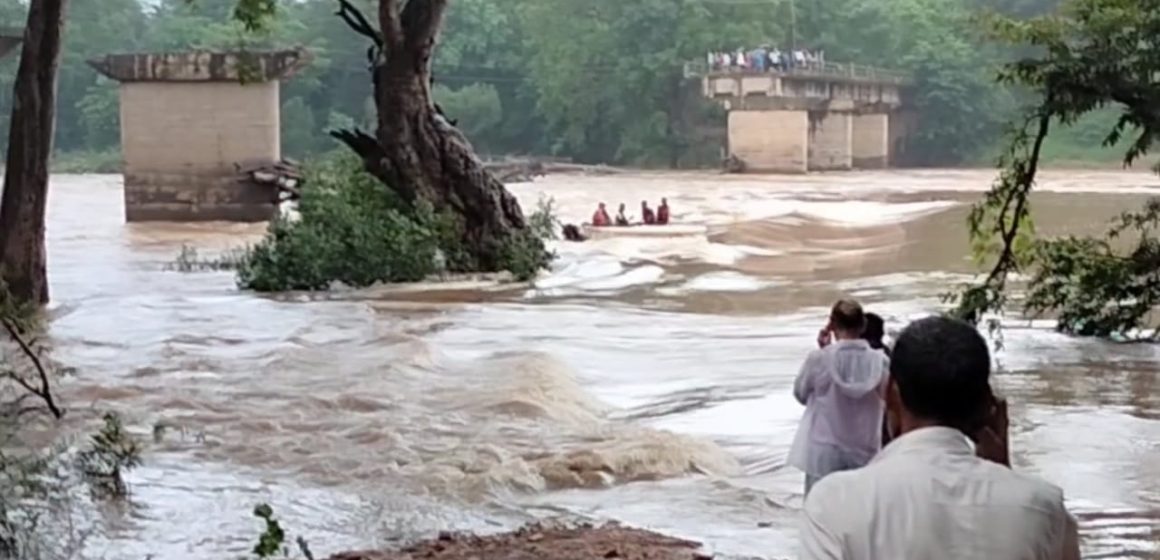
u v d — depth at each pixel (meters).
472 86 97.94
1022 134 15.33
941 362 3.44
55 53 25.36
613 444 12.84
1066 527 3.30
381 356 18.14
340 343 20.05
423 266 29.67
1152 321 21.64
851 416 8.36
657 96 92.31
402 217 29.78
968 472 3.33
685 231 41.03
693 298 26.92
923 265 32.88
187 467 12.34
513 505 11.18
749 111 79.12
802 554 3.34
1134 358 18.84
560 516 10.79
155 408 14.97
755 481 12.06
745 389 16.61
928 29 90.25
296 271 28.58
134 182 46.88
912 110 90.50
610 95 93.19
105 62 46.53
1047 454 13.00
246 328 22.03
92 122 94.00
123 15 96.12
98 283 30.09
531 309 25.00
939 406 3.45
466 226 30.84
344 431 13.77
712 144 90.94
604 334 21.48
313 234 28.92
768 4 89.50
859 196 57.94
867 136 86.81
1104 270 18.22
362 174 30.86
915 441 3.41
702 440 13.26
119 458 11.75
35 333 17.67
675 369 18.03
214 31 88.38
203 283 30.17
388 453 12.73
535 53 96.88
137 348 19.64
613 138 95.06
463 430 13.77
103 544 9.86
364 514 10.78
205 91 46.69
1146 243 18.28
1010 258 16.23
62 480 11.51
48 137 25.30
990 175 76.50
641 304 25.97
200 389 16.09
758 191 62.91
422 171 30.39
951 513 3.26
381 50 30.56
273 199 46.81
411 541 10.03
